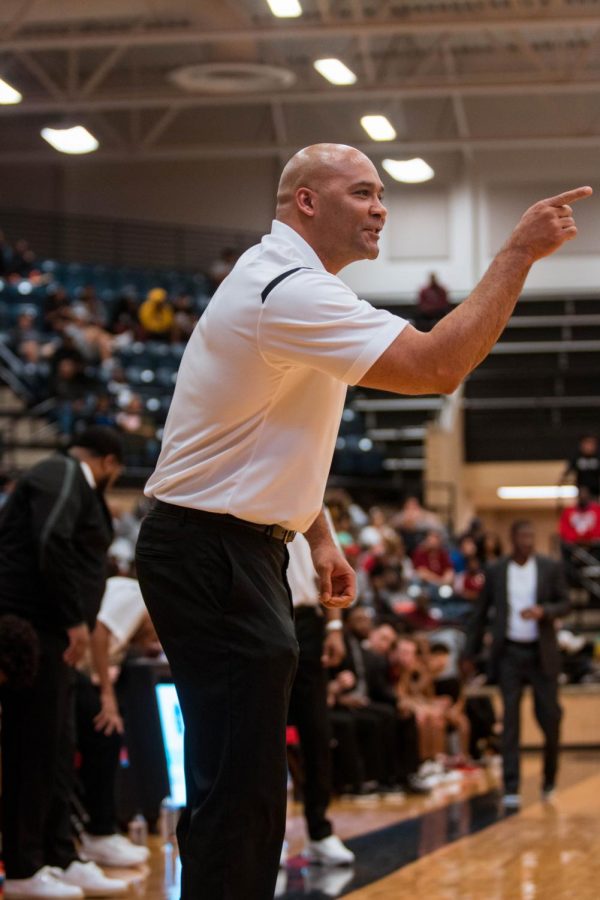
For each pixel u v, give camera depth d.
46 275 24.34
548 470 24.33
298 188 3.54
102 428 6.65
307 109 26.80
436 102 26.34
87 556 6.51
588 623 19.94
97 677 7.50
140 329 23.44
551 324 25.91
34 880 6.25
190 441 3.45
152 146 26.89
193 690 3.44
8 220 27.72
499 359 25.75
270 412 3.42
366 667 11.52
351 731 10.91
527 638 11.18
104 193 28.20
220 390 3.39
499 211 27.17
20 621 6.07
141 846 7.88
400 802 10.82
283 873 7.19
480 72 25.28
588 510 19.14
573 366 25.61
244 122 27.30
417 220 27.38
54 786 6.35
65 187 28.11
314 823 7.45
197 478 3.44
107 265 26.97
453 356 3.18
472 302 3.23
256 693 3.39
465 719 13.66
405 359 3.18
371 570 15.08
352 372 3.23
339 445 21.66
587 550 19.14
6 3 19.95
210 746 3.40
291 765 10.82
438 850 8.07
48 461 6.43
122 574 9.84
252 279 3.38
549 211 3.27
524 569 11.34
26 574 6.30
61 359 19.64
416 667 12.58
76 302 23.44
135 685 8.47
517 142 24.14
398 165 19.89
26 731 6.26
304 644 7.39
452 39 24.89
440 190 27.33
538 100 26.14
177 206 28.03
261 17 21.50
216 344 3.40
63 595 6.22
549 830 8.98
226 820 3.35
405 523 18.98
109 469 6.65
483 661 15.10
